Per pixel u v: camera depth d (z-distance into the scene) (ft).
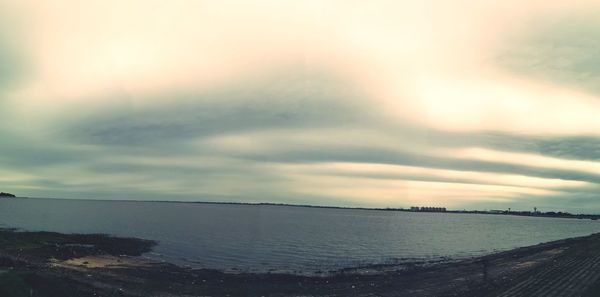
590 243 250.37
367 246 320.70
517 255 236.02
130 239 302.25
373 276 173.27
